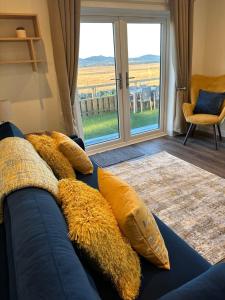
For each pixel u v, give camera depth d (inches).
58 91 118.6
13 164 47.1
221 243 70.2
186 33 138.5
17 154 51.6
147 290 38.6
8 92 110.0
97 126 144.9
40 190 40.3
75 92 120.0
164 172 113.8
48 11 105.0
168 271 41.8
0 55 102.8
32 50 102.4
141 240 39.4
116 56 133.1
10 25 101.0
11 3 99.1
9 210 36.2
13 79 109.2
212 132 162.9
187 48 142.6
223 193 94.3
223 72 148.9
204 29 152.1
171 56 144.9
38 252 26.2
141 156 134.3
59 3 102.0
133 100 150.1
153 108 160.6
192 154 133.0
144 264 43.1
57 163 70.4
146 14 133.2
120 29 129.0
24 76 110.8
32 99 115.7
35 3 103.0
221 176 107.8
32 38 99.3
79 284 23.7
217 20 144.2
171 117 159.6
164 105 161.2
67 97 115.9
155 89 155.7
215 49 150.0
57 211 36.0
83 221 33.7
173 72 148.5
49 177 46.2
